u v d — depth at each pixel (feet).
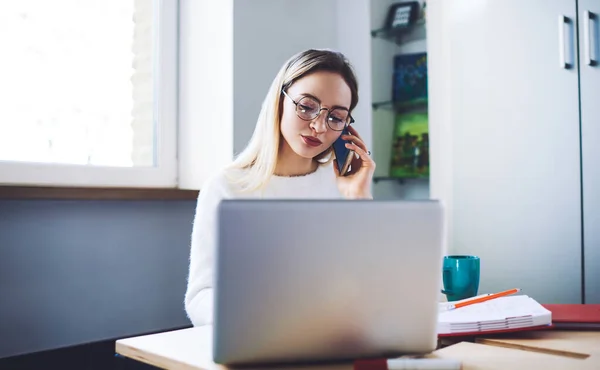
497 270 7.57
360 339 2.86
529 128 7.29
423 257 2.84
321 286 2.74
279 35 8.30
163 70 7.89
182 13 8.10
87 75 7.21
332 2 9.43
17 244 6.18
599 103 6.74
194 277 4.41
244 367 2.87
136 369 6.33
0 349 6.03
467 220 7.86
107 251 6.91
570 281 6.98
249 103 7.74
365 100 9.20
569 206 6.98
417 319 2.89
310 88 5.11
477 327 3.46
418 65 9.09
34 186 6.15
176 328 7.56
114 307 6.95
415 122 9.11
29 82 6.70
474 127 7.79
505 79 7.49
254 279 2.68
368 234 2.75
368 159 5.49
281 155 5.47
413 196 9.23
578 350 3.15
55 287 6.46
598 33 6.78
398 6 9.23
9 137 6.54
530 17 7.28
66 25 7.02
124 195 6.91
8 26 6.53
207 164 7.76
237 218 2.62
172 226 7.57
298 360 2.85
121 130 7.54
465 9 7.87
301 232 2.68
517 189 7.40
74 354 6.48
